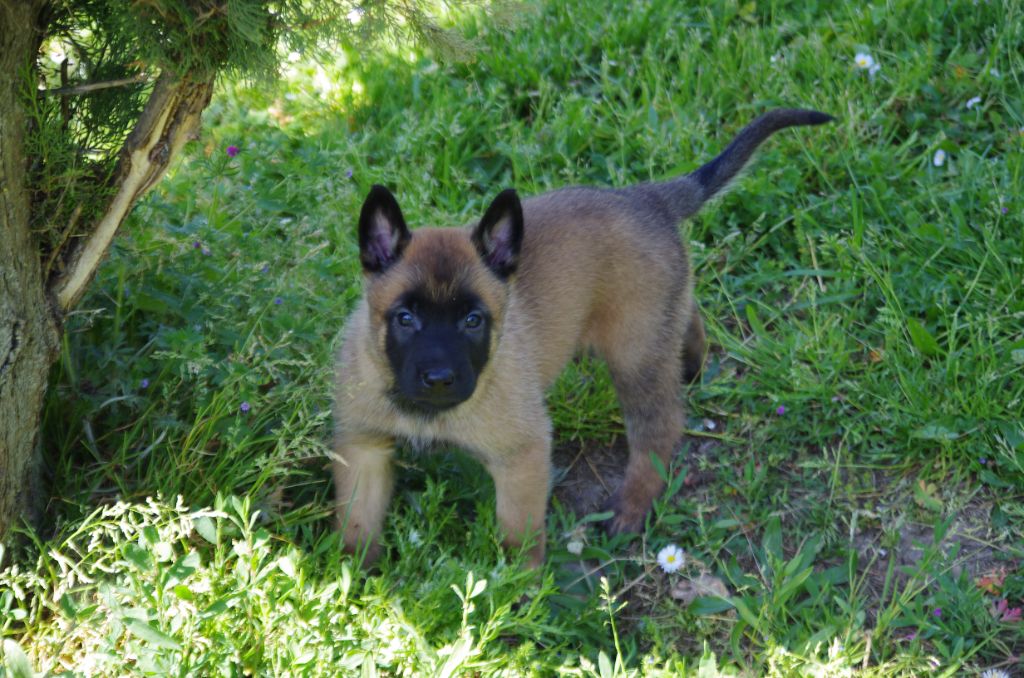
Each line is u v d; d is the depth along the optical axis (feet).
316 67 7.18
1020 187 6.29
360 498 5.30
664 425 5.71
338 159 6.49
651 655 5.08
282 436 5.07
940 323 5.98
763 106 6.78
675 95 6.89
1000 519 5.53
